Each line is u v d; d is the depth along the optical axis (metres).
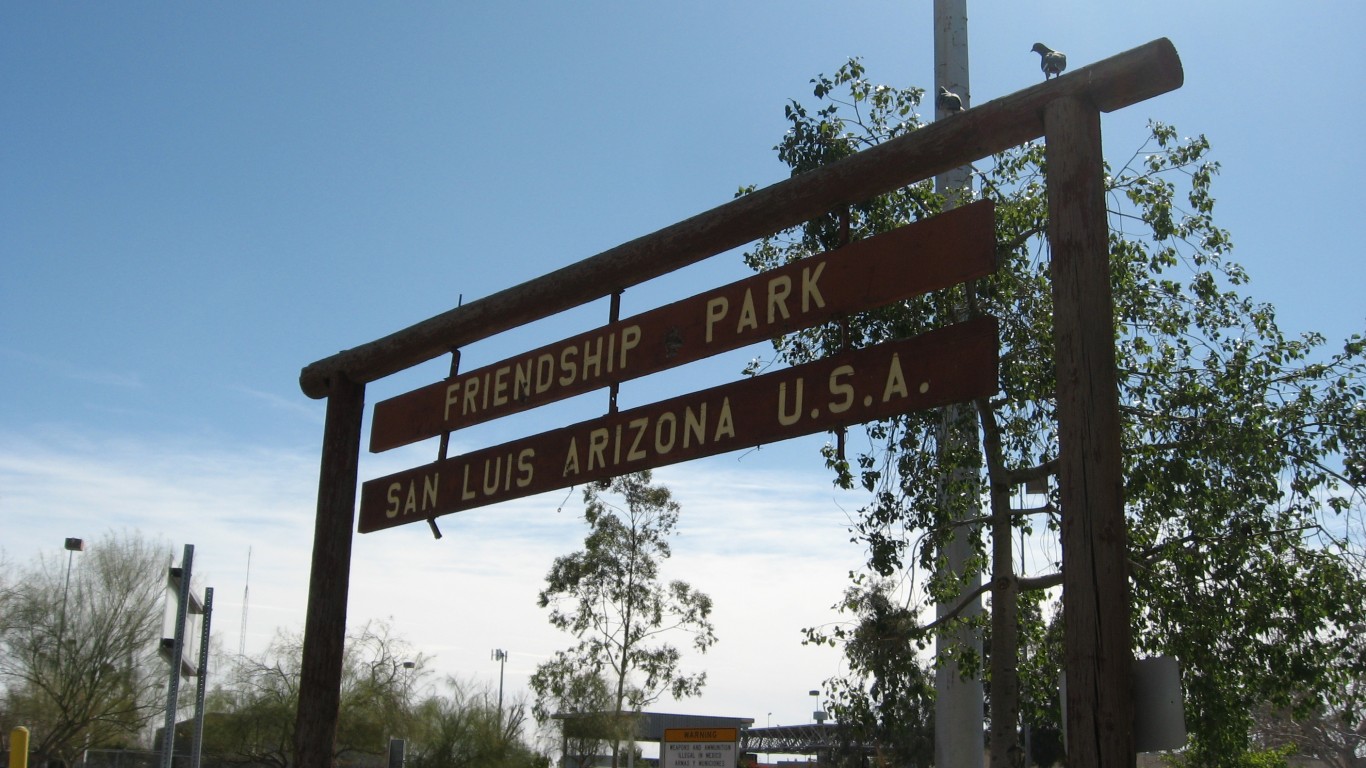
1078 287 4.61
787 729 59.50
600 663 33.53
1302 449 11.81
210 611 13.10
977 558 12.69
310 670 7.97
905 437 12.41
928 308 11.97
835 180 5.73
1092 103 4.91
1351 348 12.01
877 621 12.67
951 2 15.41
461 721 46.72
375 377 8.57
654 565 34.31
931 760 36.78
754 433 5.63
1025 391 11.59
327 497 8.41
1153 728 4.81
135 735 42.50
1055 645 12.99
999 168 12.27
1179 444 11.62
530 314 7.31
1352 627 11.74
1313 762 39.59
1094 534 4.29
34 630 40.88
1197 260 12.16
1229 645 11.69
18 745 11.81
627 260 6.65
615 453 6.32
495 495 7.02
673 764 22.39
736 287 5.88
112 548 42.25
